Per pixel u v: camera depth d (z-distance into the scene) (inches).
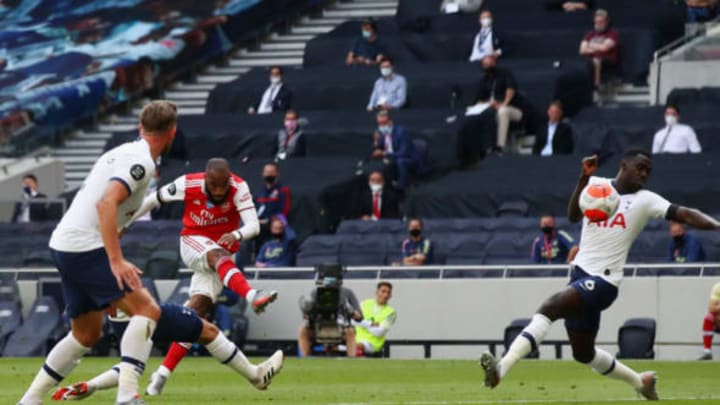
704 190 2600.9
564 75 3088.1
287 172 2795.3
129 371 951.6
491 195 2716.5
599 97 3230.8
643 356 1980.8
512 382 1461.6
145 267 2304.4
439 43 3334.2
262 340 2257.6
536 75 3083.2
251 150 2997.0
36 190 2891.2
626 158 1125.7
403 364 1822.1
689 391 1317.7
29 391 1009.5
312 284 2246.6
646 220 1122.0
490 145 2982.3
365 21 3336.6
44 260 2459.4
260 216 2591.0
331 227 2677.2
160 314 964.0
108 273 946.7
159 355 2127.2
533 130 3068.4
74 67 3609.7
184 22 3789.4
